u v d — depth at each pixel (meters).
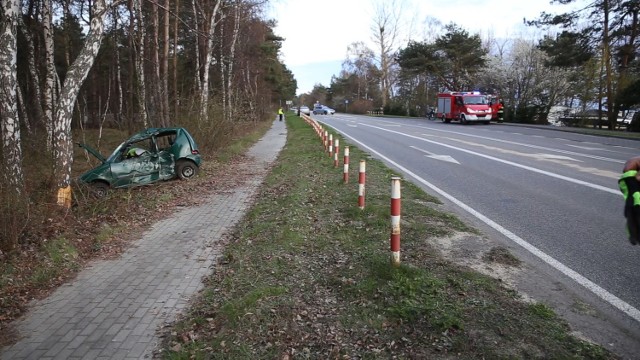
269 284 4.84
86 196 8.87
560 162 13.04
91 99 34.78
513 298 4.27
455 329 3.71
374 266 5.00
